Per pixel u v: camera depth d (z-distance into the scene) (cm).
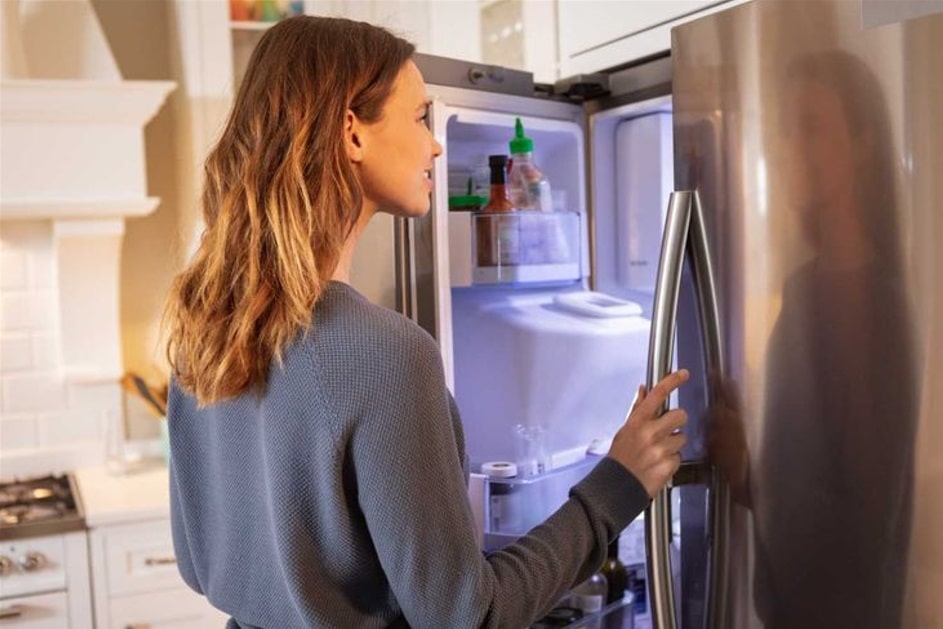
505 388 152
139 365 292
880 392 95
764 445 106
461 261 150
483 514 147
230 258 95
